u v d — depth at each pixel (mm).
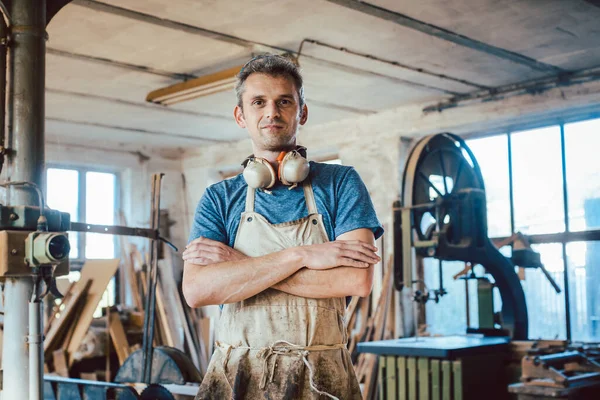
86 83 7289
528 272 7676
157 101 7371
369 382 7645
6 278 3377
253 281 1901
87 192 10234
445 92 7766
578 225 7305
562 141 7461
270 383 1887
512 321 6281
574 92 6969
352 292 1901
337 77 7156
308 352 1908
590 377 4973
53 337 6695
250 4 5215
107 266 7074
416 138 8602
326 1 5148
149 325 5035
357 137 8883
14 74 3500
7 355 3355
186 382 5430
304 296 1933
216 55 6438
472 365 5441
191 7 5258
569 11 5367
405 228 5512
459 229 5711
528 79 7266
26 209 3047
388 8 5297
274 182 2010
